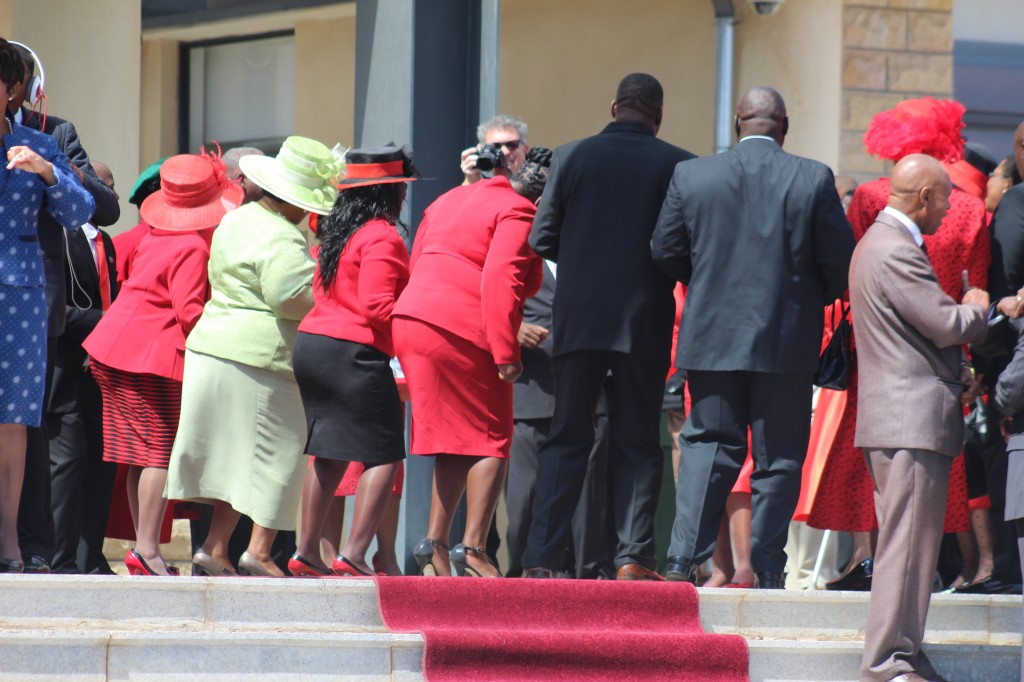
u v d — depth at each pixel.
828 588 20.03
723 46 32.47
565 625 17.16
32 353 16.84
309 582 16.56
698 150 32.75
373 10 21.69
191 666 15.64
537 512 18.44
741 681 16.95
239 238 18.14
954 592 19.91
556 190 18.62
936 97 31.06
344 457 17.64
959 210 18.59
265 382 18.03
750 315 17.83
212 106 35.38
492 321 18.06
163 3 34.56
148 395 18.55
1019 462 16.73
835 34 30.53
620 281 18.36
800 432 18.19
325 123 33.62
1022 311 17.22
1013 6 32.41
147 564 18.27
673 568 17.81
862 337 16.97
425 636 16.12
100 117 27.25
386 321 17.78
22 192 16.77
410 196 21.05
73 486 19.67
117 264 20.69
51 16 26.86
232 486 17.92
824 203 18.03
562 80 32.97
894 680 16.38
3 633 15.23
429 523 20.12
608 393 20.88
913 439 16.47
